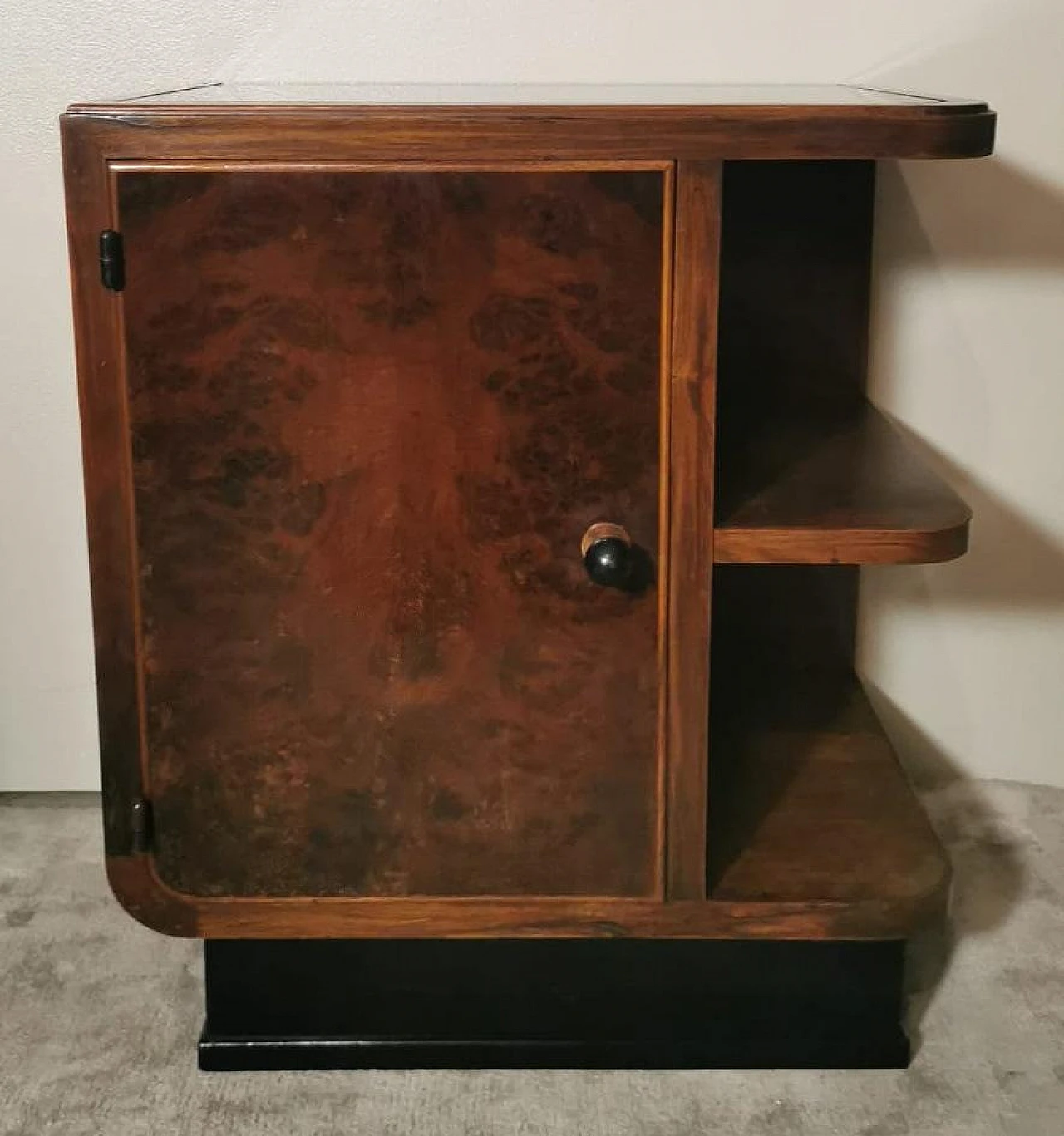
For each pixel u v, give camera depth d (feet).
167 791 3.58
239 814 3.59
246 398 3.34
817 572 4.86
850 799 4.06
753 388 4.72
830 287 4.64
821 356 4.70
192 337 3.30
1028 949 4.20
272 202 3.23
